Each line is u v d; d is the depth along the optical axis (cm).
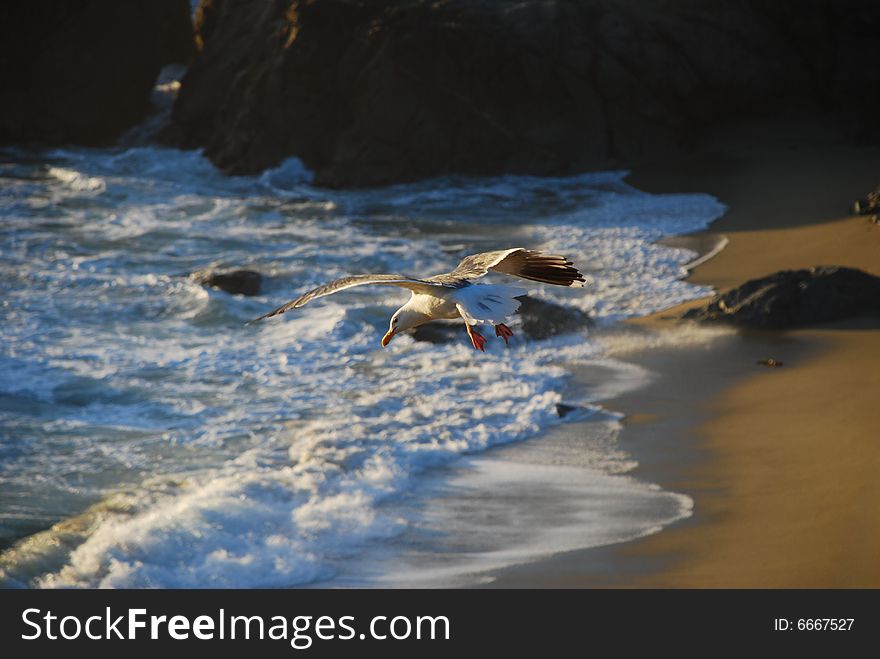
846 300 7138
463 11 13812
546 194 12119
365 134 13075
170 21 16500
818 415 5281
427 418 5488
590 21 13700
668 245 9694
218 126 14225
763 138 13238
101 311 7444
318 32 13412
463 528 4125
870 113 13150
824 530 3862
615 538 3988
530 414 5528
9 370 6050
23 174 12625
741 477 4566
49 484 4509
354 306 7669
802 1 13575
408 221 10994
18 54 14625
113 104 15112
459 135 13125
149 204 11300
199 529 3994
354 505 4309
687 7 13925
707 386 5994
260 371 6288
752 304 7206
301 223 10744
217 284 8062
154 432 5225
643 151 13175
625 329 7312
